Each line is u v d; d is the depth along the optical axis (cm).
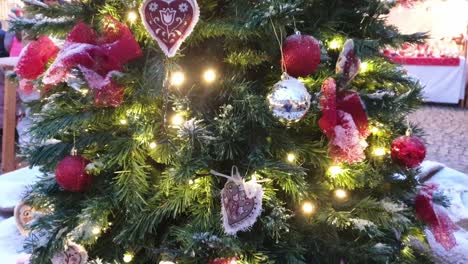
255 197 73
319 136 88
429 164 184
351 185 84
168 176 76
